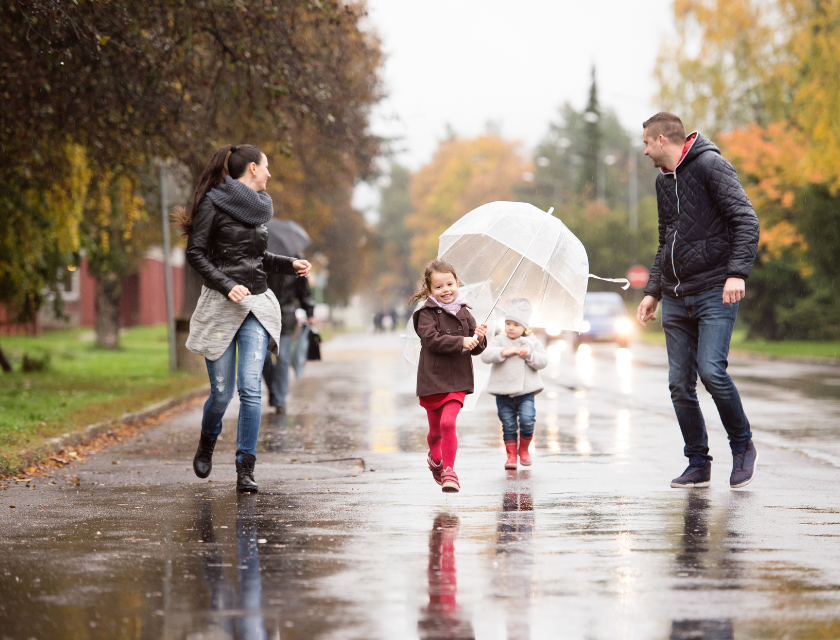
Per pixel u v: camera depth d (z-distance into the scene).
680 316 21.86
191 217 22.06
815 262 95.06
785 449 28.77
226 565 14.79
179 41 38.25
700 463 21.98
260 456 27.94
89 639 11.38
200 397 51.00
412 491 21.61
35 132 40.62
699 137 21.47
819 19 74.81
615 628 11.76
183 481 23.34
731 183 20.97
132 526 17.75
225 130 55.00
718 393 21.28
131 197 56.28
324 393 52.75
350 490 21.77
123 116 40.34
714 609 12.48
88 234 61.47
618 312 115.88
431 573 14.31
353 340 164.50
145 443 31.59
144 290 176.88
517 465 25.50
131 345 116.75
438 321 20.78
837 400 46.22
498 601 12.88
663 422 36.81
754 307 111.44
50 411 36.16
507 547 15.95
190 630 11.71
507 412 25.33
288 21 40.59
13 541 16.47
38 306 61.09
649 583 13.72
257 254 22.11
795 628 11.73
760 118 106.50
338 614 12.32
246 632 11.63
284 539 16.61
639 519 18.22
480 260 23.25
